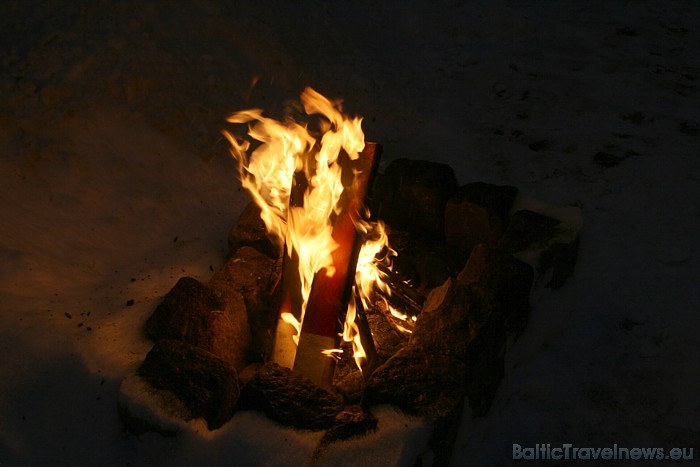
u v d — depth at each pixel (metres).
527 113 5.84
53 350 3.01
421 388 2.61
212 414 2.52
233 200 4.54
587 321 3.75
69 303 3.41
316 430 2.45
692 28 7.29
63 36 4.90
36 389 2.85
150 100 4.86
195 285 3.03
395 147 5.34
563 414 3.22
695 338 3.63
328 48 6.14
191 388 2.56
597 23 7.37
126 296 3.46
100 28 5.06
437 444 2.56
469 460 2.92
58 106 4.52
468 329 2.84
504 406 3.22
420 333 2.85
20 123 4.34
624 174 4.98
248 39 5.68
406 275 3.62
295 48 5.92
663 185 4.84
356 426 2.46
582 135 5.47
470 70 6.48
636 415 3.22
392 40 6.79
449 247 3.79
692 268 4.12
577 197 4.77
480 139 5.54
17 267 3.54
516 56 6.71
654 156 5.17
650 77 6.30
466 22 7.22
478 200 3.64
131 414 2.55
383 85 5.98
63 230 3.93
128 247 4.00
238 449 2.43
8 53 4.70
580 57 6.68
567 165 5.14
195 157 4.75
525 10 7.61
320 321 2.98
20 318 3.21
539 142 5.44
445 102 6.02
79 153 4.38
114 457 2.61
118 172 4.42
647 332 3.69
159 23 5.32
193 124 4.92
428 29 7.08
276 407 2.49
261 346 3.16
